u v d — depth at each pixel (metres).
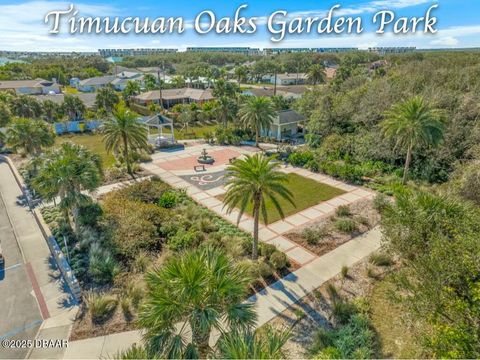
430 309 9.66
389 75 48.12
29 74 99.56
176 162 33.62
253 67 113.19
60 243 17.66
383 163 29.84
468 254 9.73
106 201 21.81
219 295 9.23
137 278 14.73
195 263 9.50
